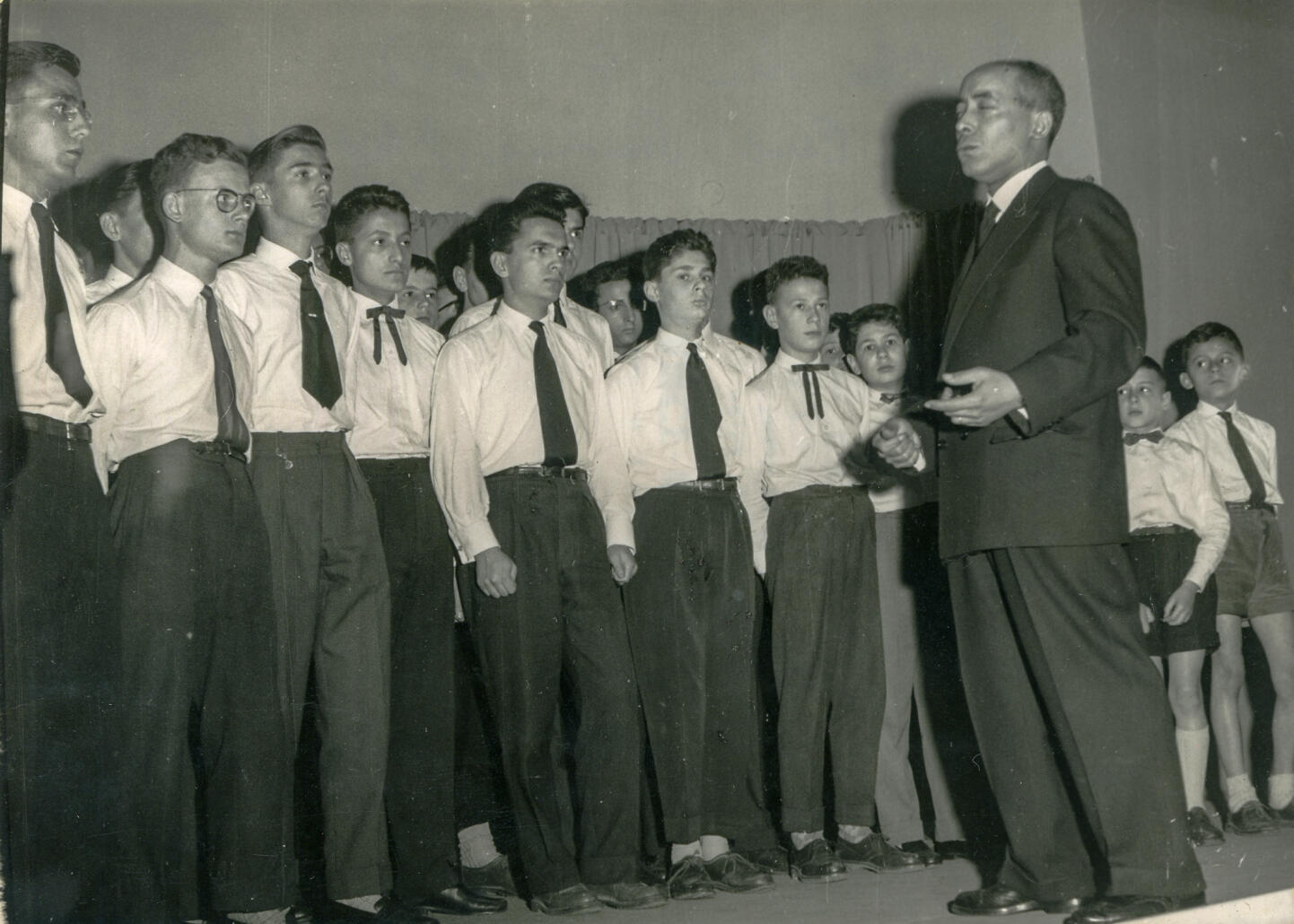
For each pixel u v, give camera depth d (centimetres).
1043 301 233
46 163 239
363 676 257
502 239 288
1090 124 485
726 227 418
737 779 293
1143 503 354
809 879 290
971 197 463
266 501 252
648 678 290
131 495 234
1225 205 489
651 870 299
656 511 295
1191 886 221
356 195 292
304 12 364
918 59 461
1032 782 239
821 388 327
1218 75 491
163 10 342
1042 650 227
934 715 336
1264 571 383
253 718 243
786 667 309
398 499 278
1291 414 479
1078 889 239
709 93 435
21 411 219
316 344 262
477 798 290
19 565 220
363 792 255
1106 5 480
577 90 412
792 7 440
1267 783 402
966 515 236
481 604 267
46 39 326
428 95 386
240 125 351
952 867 303
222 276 261
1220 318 484
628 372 303
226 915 239
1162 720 222
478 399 274
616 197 421
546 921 254
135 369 236
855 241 435
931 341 435
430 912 262
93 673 228
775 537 316
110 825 227
